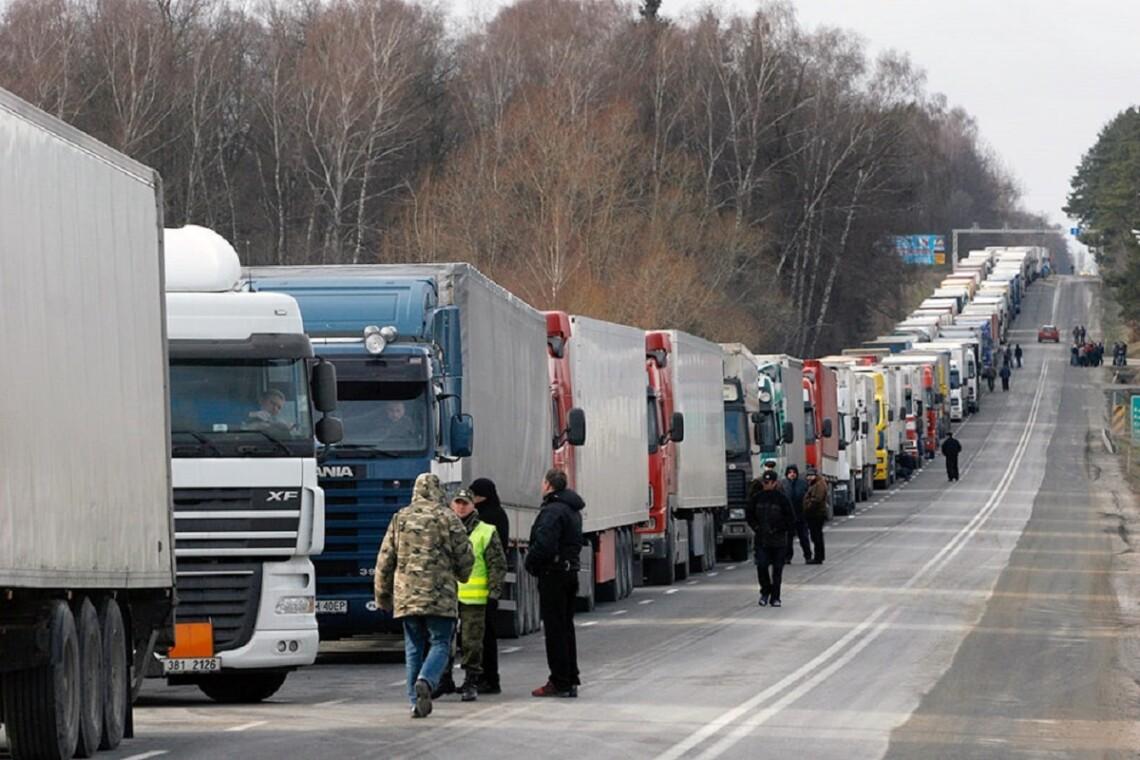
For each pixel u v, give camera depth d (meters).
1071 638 57.72
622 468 76.88
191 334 43.94
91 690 32.25
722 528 105.56
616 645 56.50
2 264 27.22
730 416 106.69
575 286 187.00
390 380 50.50
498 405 56.75
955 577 85.25
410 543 38.94
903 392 194.62
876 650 54.06
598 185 197.25
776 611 69.12
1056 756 33.56
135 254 34.12
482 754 32.75
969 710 40.28
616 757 32.56
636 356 81.19
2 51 186.25
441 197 198.12
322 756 32.31
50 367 29.27
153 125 192.38
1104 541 110.69
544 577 42.59
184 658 42.88
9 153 27.61
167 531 36.28
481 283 54.88
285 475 43.50
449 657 41.12
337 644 60.59
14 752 30.78
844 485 143.50
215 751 33.03
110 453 32.44
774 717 38.75
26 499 28.05
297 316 44.44
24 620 29.67
